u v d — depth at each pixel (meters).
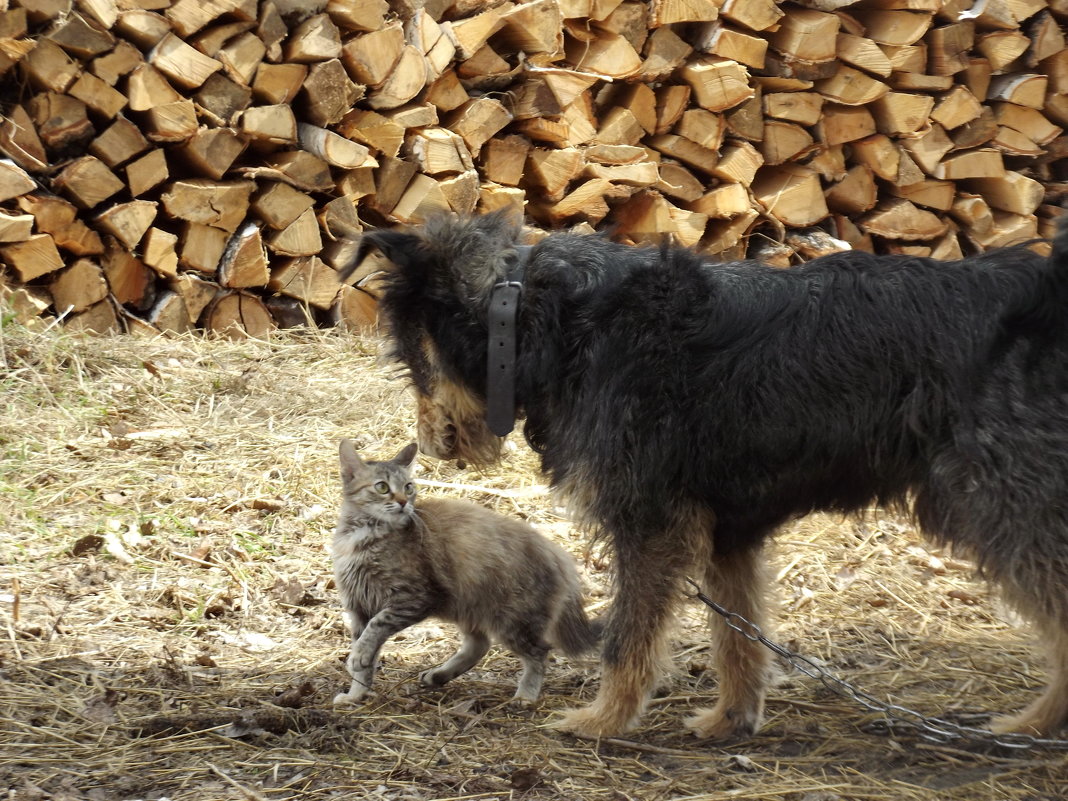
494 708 4.34
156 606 4.55
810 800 4.11
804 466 4.19
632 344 4.21
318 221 5.64
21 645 4.38
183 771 4.11
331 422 5.23
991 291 4.15
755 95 6.00
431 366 4.38
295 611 4.58
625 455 4.21
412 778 4.13
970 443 4.11
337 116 5.52
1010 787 4.14
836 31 5.89
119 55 5.34
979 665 4.51
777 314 4.19
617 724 4.26
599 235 4.34
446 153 5.62
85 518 4.77
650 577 4.24
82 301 5.43
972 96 6.33
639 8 5.70
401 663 4.46
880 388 4.15
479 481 5.09
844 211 6.45
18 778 4.07
